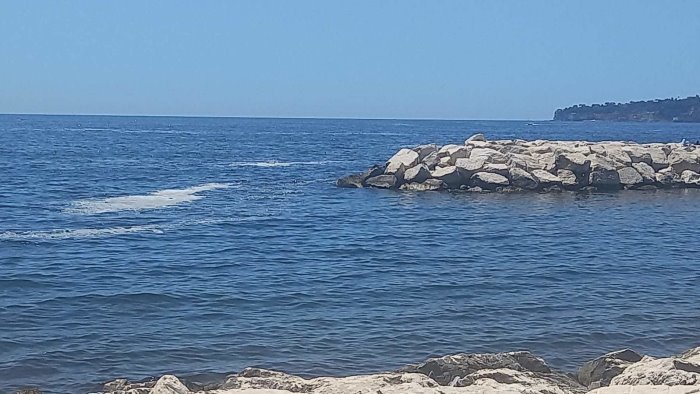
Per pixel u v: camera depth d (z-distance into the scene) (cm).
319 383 1163
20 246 2564
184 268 2261
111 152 8106
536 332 1658
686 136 14450
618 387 1090
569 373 1391
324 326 1673
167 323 1686
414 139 13038
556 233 3069
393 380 1155
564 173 4750
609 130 18938
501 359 1298
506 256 2533
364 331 1642
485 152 4788
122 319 1714
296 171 6134
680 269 2355
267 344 1551
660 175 4962
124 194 4250
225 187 4788
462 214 3628
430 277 2177
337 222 3312
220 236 2859
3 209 3488
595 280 2172
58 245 2594
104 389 1249
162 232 2919
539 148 5144
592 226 3288
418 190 4650
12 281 2053
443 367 1265
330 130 18338
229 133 15250
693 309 1869
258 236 2883
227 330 1638
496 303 1888
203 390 1172
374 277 2170
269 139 12581
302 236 2908
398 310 1812
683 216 3653
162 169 6022
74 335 1590
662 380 1124
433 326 1686
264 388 1141
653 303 1920
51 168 5769
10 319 1695
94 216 3322
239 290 1989
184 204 3841
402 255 2523
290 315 1758
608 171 4762
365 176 4903
